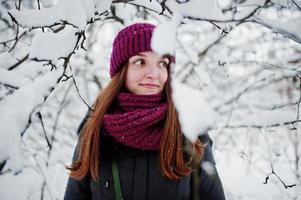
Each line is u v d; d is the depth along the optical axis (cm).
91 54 251
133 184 109
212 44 165
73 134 246
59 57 107
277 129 194
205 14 96
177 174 107
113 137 112
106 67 257
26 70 158
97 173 113
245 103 192
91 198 126
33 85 113
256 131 189
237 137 206
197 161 89
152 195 109
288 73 180
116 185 109
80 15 104
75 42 109
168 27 73
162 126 108
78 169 119
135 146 108
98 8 127
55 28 146
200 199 114
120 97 113
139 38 110
